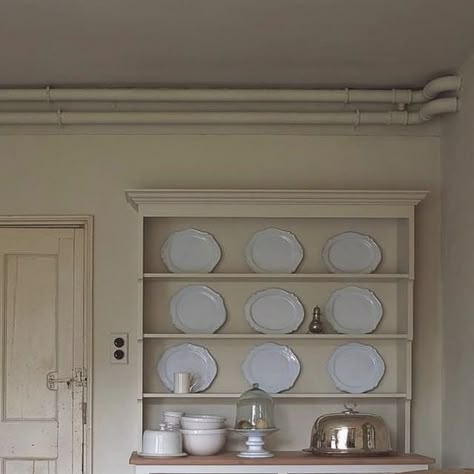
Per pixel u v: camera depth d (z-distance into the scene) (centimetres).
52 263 612
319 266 609
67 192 607
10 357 608
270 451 596
